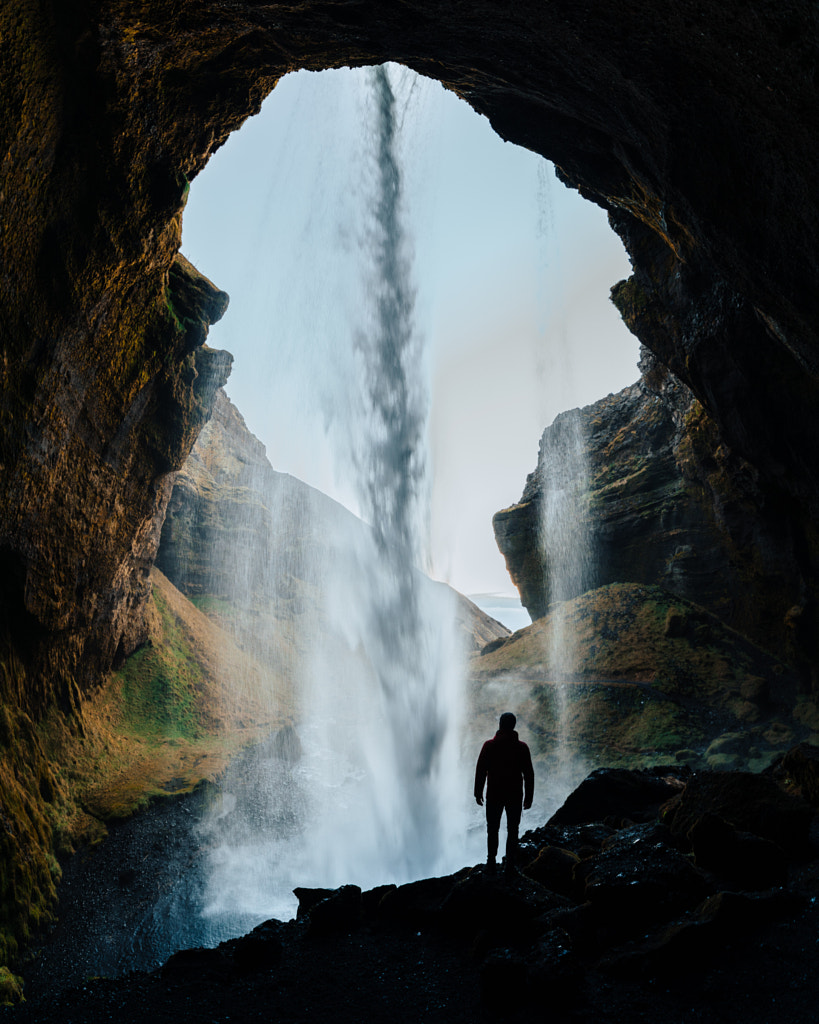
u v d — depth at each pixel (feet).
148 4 45.78
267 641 181.37
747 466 113.29
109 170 57.67
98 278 64.28
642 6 31.09
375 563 152.97
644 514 158.92
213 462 218.18
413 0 41.63
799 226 39.99
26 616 72.43
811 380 86.53
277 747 123.95
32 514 68.08
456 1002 21.21
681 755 104.78
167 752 104.73
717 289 86.33
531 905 25.02
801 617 117.19
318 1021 20.54
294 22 48.85
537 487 190.49
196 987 23.12
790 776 39.60
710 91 35.29
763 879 25.67
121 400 81.46
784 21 27.17
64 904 60.49
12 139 47.73
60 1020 20.92
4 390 58.29
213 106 61.57
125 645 117.70
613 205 87.40
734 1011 18.75
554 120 61.72
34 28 45.34
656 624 140.77
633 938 23.02
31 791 67.87
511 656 155.84
